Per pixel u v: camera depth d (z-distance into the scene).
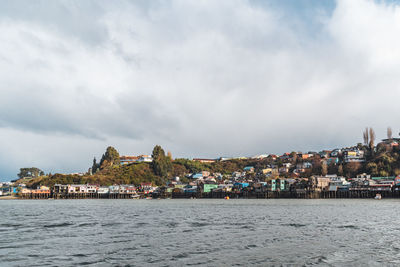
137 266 32.69
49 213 103.62
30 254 38.28
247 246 42.00
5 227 64.12
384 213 90.75
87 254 38.06
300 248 40.47
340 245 42.28
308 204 148.25
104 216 89.31
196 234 52.78
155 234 53.09
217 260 34.69
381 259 34.75
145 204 174.62
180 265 32.84
